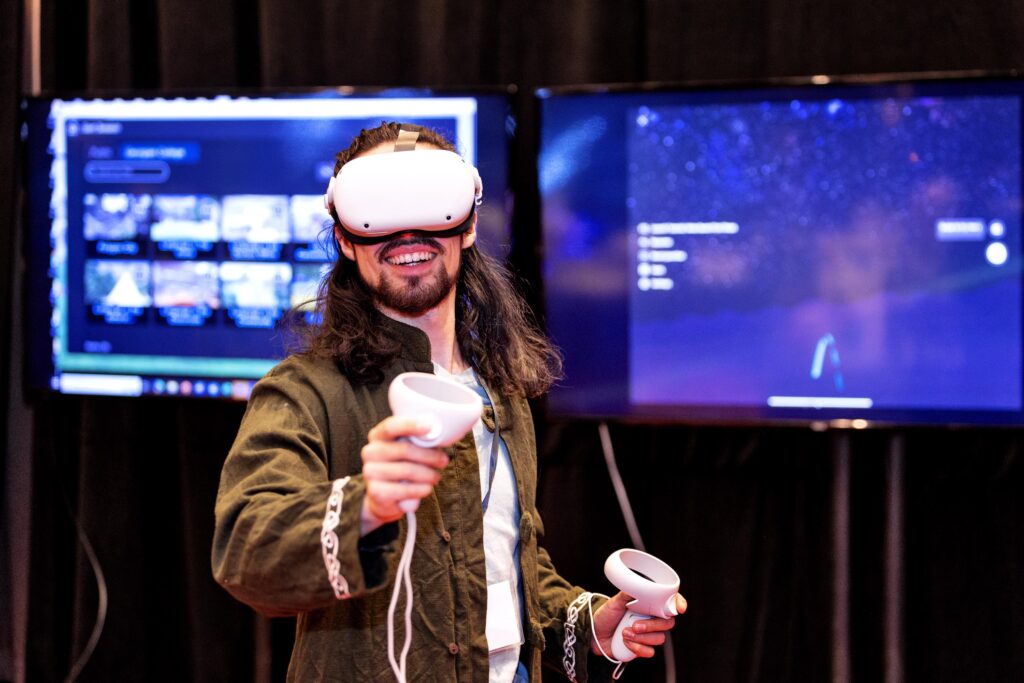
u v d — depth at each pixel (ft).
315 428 3.51
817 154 7.11
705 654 7.68
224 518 3.11
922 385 7.09
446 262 3.90
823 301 7.16
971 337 7.04
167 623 8.27
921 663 7.61
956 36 7.26
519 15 7.66
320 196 7.47
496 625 3.88
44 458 8.23
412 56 7.75
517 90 7.29
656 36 7.47
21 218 7.79
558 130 7.31
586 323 7.34
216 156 7.54
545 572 4.71
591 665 4.51
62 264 7.73
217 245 7.57
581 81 7.51
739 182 7.18
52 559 8.28
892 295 7.09
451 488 3.82
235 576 3.01
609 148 7.27
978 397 7.04
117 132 7.62
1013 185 6.94
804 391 7.20
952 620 7.55
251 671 8.09
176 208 7.59
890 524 7.46
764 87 7.09
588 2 7.51
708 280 7.25
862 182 7.07
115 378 7.72
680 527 7.75
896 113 7.02
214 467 7.99
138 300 7.67
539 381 4.71
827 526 7.56
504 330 4.43
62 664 8.30
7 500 8.25
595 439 7.74
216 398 7.61
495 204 7.25
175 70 7.88
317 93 7.39
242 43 8.07
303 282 7.50
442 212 3.76
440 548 3.71
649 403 7.32
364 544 2.93
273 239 7.52
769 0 7.39
